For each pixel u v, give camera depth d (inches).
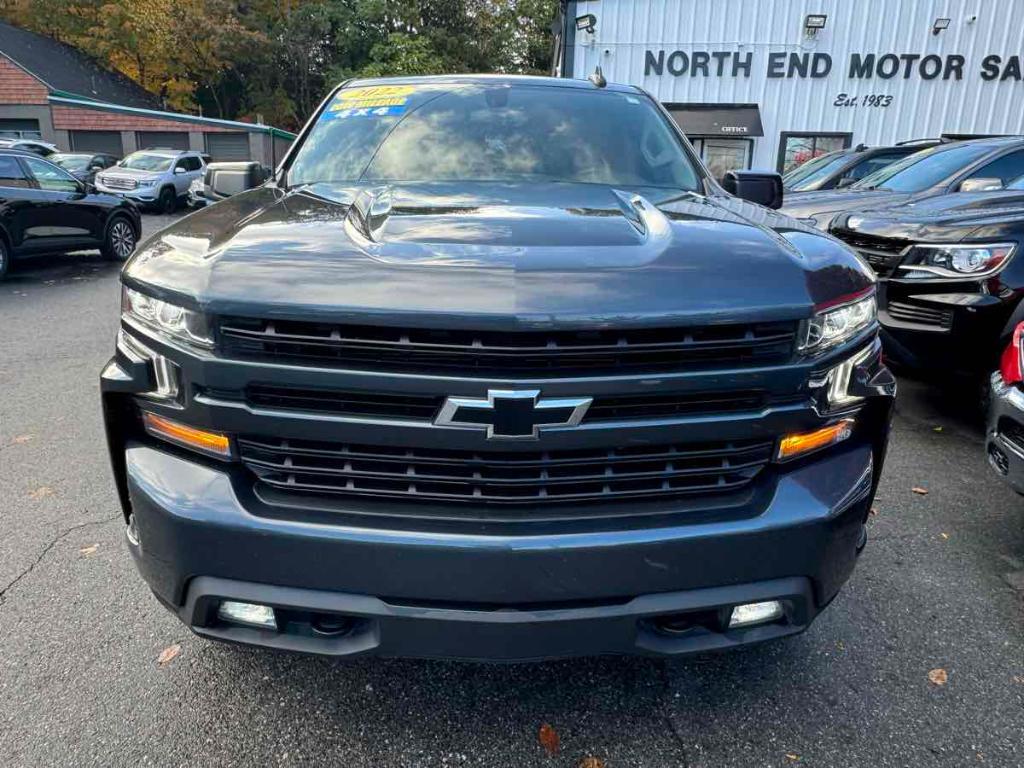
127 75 1512.1
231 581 68.0
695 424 65.7
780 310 65.4
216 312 63.7
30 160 402.9
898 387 213.6
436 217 78.8
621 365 63.5
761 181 119.9
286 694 86.7
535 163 111.0
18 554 117.2
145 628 98.7
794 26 689.6
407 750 78.7
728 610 70.5
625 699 86.7
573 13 695.7
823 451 73.1
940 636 98.9
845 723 83.1
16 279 394.3
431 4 1528.1
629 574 66.4
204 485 67.6
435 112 121.0
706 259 68.7
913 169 271.3
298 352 63.6
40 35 1430.9
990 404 118.6
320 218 80.9
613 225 77.0
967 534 127.3
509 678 90.1
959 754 78.6
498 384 61.8
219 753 77.9
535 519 66.2
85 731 80.4
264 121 1585.9
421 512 66.1
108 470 150.0
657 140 120.6
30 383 208.8
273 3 1561.3
